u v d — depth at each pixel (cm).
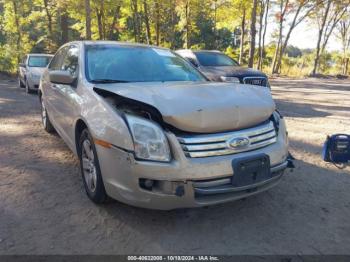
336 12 3753
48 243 321
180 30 3784
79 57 470
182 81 455
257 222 369
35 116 862
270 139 371
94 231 343
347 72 3975
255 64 3891
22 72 1452
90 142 384
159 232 344
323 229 358
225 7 3284
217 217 376
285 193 440
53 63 629
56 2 2747
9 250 309
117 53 482
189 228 353
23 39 3142
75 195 419
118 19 3372
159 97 354
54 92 545
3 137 662
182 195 321
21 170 494
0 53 2620
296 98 1405
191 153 326
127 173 329
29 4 3141
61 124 511
